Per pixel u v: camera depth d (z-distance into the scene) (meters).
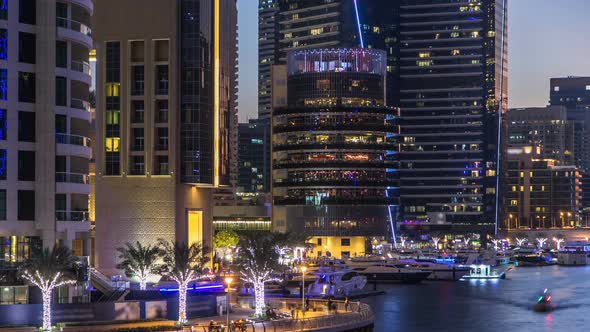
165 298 134.62
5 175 127.88
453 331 159.00
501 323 170.00
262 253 154.38
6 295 120.62
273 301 157.75
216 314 134.88
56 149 132.12
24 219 129.38
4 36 129.00
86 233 141.12
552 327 165.62
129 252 161.62
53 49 131.75
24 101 130.12
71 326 113.69
